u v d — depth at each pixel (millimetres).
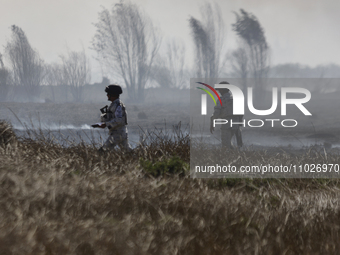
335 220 3479
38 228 2756
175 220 3129
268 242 2859
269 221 3301
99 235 2709
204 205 3576
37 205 3236
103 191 3783
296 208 3818
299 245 2932
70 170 5070
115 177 4590
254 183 5371
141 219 3137
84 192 3660
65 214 3104
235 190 4812
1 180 3797
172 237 2828
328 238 3074
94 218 3100
